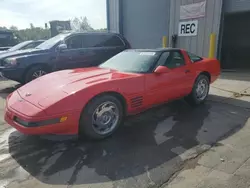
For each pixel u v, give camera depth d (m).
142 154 2.74
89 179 2.28
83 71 3.83
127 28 12.04
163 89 3.85
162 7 10.35
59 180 2.27
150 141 3.08
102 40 7.46
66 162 2.59
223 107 4.54
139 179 2.26
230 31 11.49
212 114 4.12
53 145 2.99
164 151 2.80
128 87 3.29
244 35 12.09
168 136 3.23
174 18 9.93
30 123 2.58
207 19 8.88
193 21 9.32
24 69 6.05
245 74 8.26
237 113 4.16
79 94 2.80
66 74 3.63
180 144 2.98
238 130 3.39
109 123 3.21
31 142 3.08
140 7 11.19
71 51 6.76
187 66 4.34
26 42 9.13
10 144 3.04
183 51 4.45
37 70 6.29
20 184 2.21
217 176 2.26
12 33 12.48
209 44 8.97
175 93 4.14
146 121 3.81
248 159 2.57
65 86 3.00
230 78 7.50
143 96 3.54
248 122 3.71
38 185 2.20
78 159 2.65
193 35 9.43
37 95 2.93
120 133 3.34
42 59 6.27
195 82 4.52
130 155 2.72
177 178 2.26
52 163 2.57
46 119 2.59
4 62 6.18
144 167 2.46
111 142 3.06
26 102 2.86
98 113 3.05
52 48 6.48
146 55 4.03
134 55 4.21
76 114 2.78
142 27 11.36
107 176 2.32
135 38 11.81
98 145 2.98
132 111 3.48
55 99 2.72
